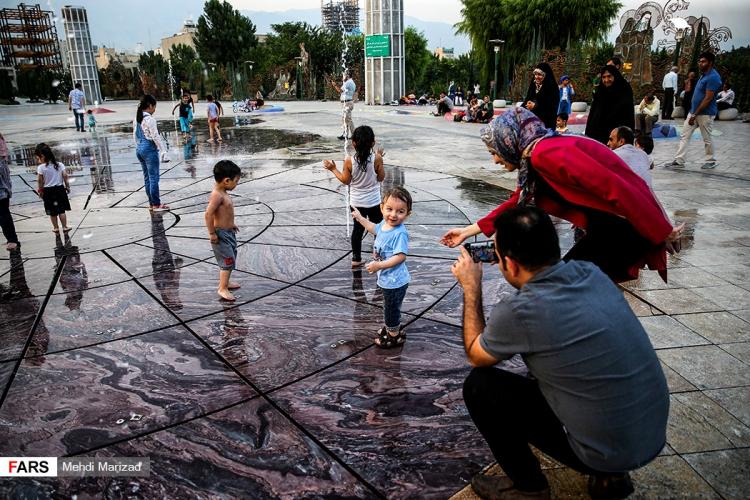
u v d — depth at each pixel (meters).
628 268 2.86
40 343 3.86
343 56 45.62
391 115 24.36
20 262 5.59
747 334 3.81
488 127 2.99
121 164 12.03
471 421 2.96
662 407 1.92
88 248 6.01
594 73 26.12
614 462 1.88
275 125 20.19
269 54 56.12
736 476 2.49
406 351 3.70
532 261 1.97
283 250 5.84
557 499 2.38
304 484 2.51
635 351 1.86
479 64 40.78
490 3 37.75
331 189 8.77
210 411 3.06
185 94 17.19
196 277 5.09
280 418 2.99
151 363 3.57
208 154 12.91
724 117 18.78
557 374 1.88
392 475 2.56
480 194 8.24
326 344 3.81
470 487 2.48
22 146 15.55
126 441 2.81
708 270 5.03
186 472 2.59
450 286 4.81
